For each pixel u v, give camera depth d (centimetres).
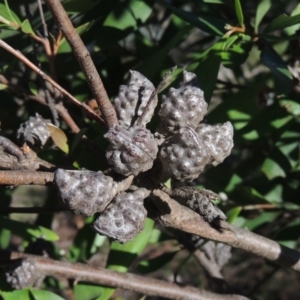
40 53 50
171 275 104
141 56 51
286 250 42
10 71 49
